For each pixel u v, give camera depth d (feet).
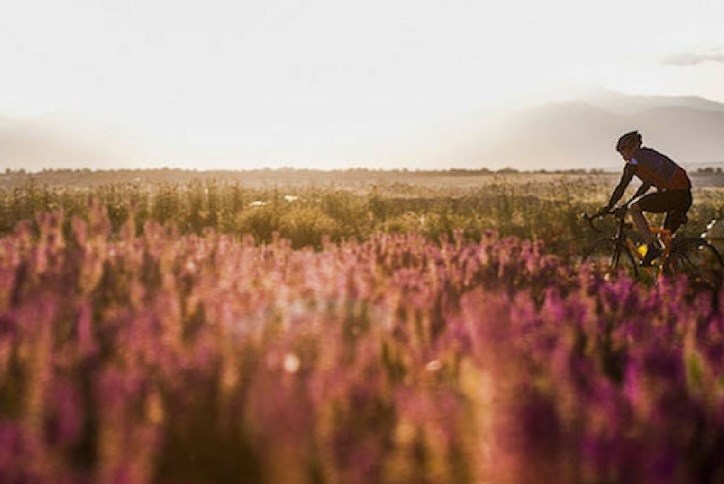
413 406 11.74
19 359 15.06
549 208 78.23
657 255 38.42
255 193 89.56
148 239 27.91
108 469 10.27
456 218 69.62
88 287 22.65
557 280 27.91
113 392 12.03
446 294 22.11
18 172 225.35
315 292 22.48
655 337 18.29
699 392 13.96
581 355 17.69
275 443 10.68
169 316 17.35
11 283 21.56
